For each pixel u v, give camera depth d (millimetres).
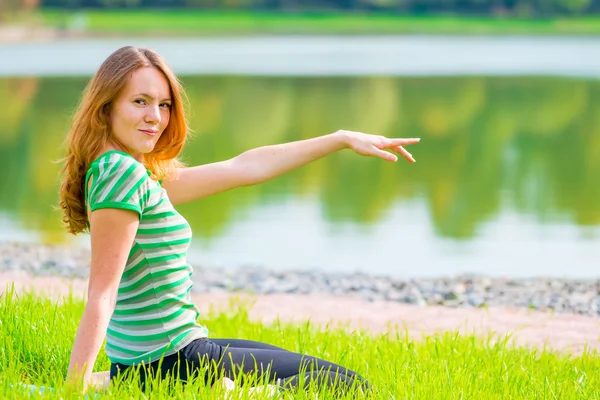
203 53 80750
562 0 160875
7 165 27531
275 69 63812
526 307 12328
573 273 15711
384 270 15922
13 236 18406
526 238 18625
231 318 10305
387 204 22562
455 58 77812
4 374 6266
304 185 25203
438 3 161250
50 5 147750
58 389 5645
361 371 7500
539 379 7570
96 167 5613
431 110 42219
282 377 5961
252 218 20562
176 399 5559
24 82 53219
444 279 14523
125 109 5746
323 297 12836
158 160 6215
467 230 19469
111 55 5824
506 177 26609
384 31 136375
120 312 5789
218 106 42750
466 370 7461
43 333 7301
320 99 45938
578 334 10555
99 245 5527
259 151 6602
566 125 37750
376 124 37438
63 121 37156
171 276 5746
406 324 10953
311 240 18344
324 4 161750
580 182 25656
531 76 59094
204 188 6457
